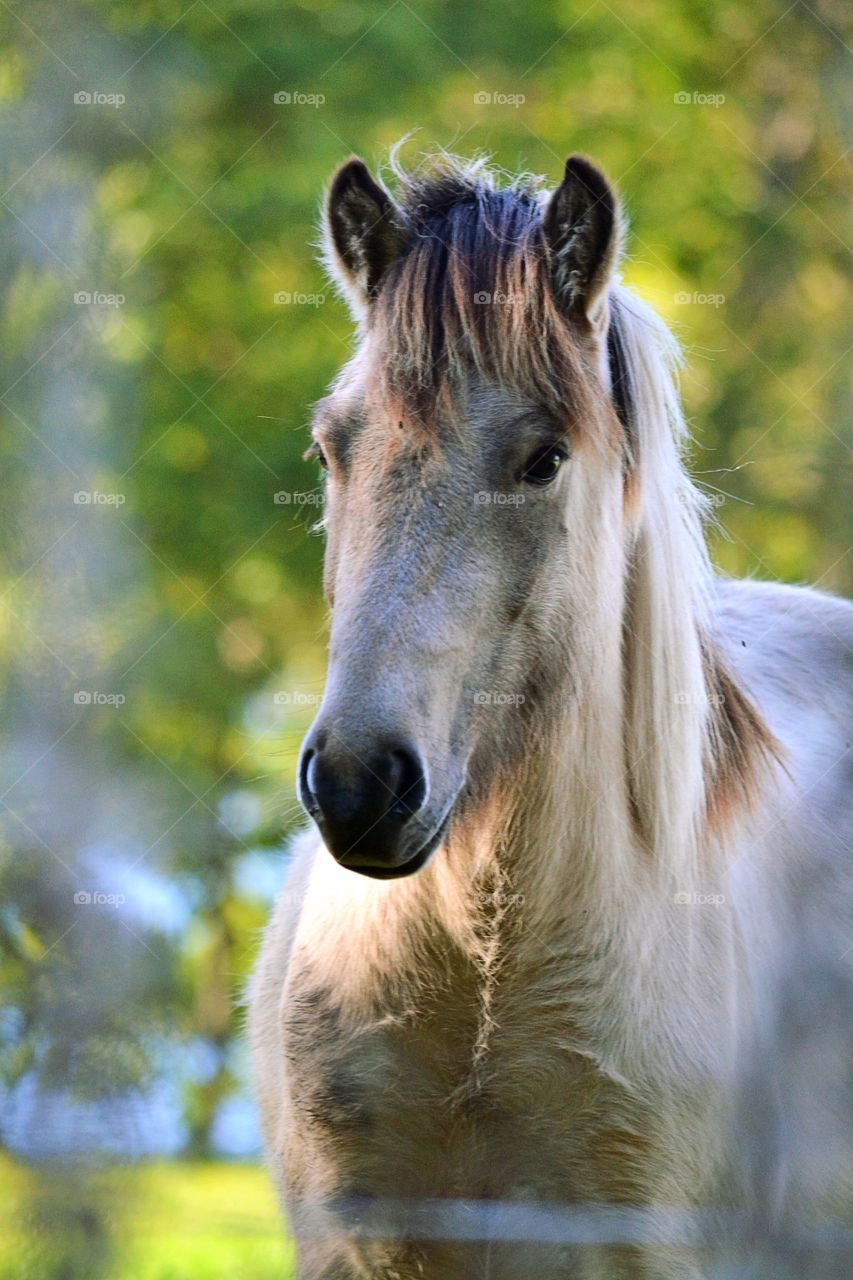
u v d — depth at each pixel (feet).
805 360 81.41
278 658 81.82
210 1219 38.73
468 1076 22.57
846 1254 25.46
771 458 74.13
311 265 78.64
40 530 59.16
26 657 55.67
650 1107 22.27
